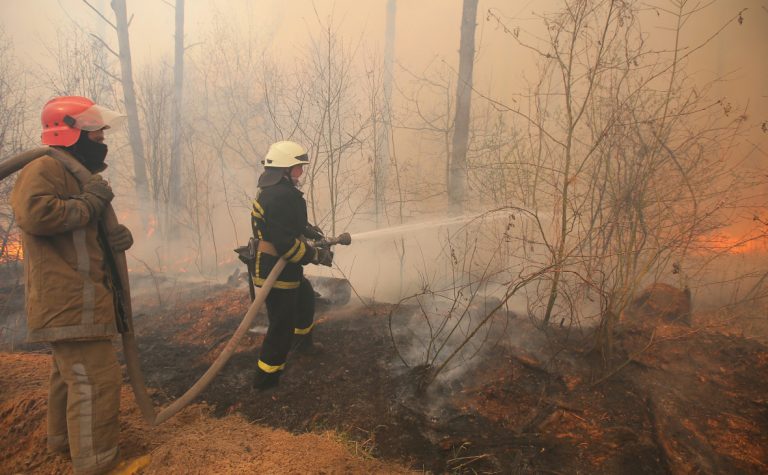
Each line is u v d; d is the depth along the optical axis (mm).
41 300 2025
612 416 2660
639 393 2812
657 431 2520
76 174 2141
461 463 2412
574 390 2873
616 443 2477
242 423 2754
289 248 2744
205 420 2789
